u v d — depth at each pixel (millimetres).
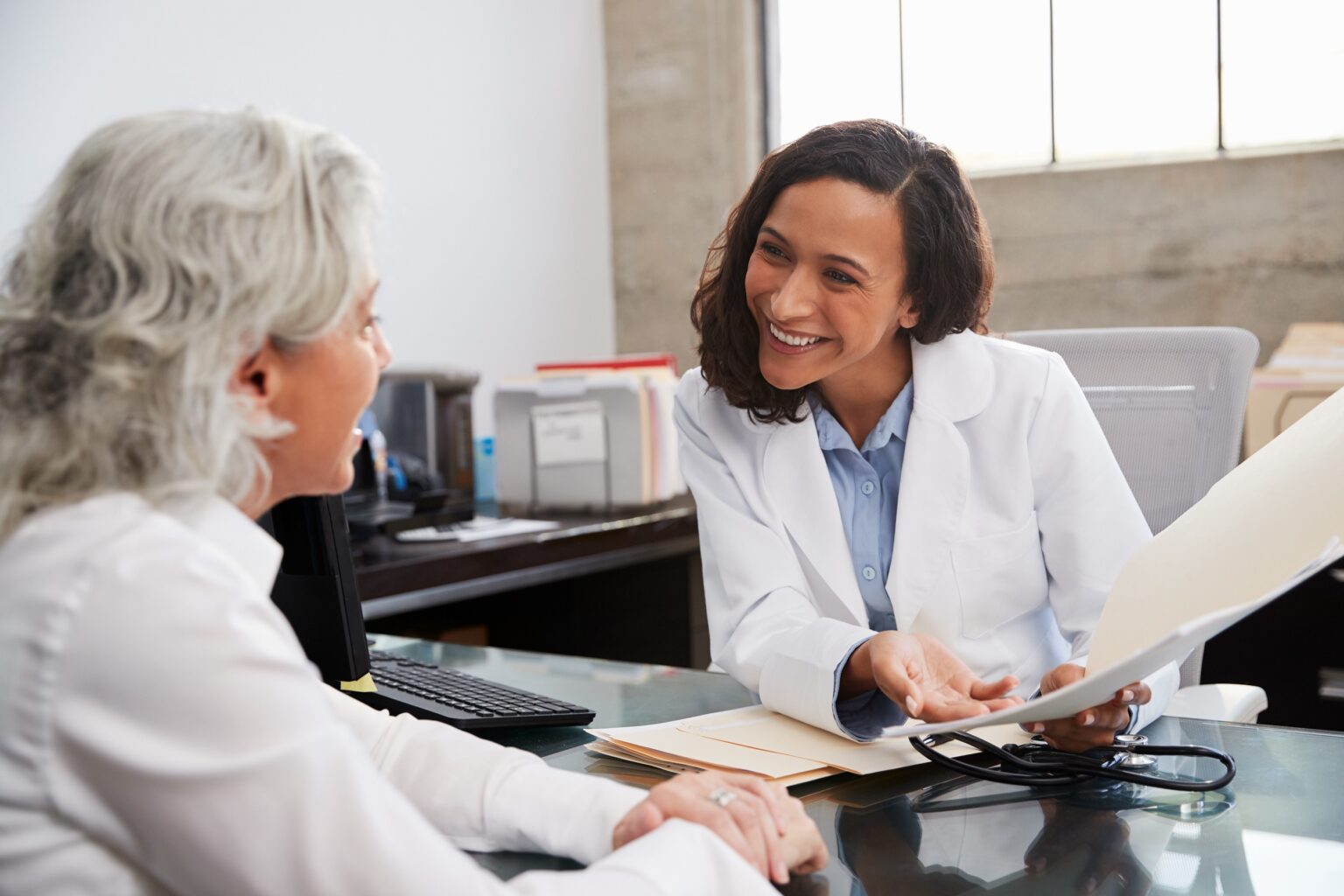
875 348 1471
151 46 3189
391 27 3809
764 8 4355
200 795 603
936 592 1442
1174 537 1086
